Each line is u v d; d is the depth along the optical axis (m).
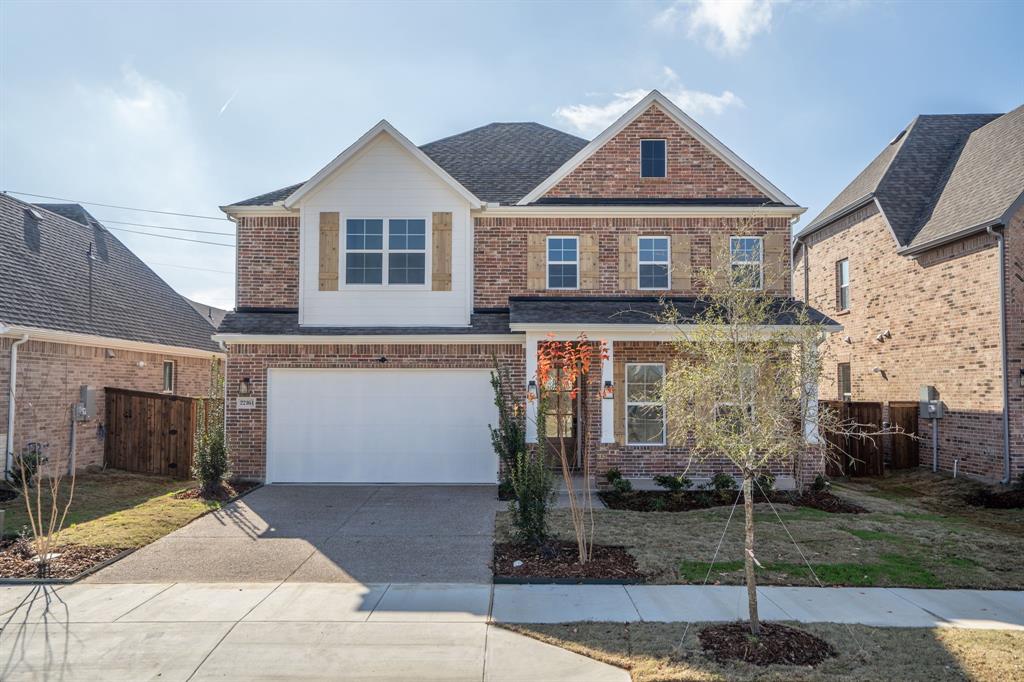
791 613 6.69
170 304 21.92
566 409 15.61
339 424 13.73
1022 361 13.50
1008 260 13.59
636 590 7.37
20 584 7.49
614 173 15.40
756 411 6.28
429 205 14.53
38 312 14.12
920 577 7.83
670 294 14.91
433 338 13.64
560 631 6.20
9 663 5.51
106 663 5.52
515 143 18.97
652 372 13.84
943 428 15.32
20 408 13.30
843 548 8.85
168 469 14.90
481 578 7.78
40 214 18.50
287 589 7.37
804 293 22.48
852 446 15.45
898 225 16.77
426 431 13.75
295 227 14.89
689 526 9.96
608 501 11.91
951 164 17.81
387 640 5.98
